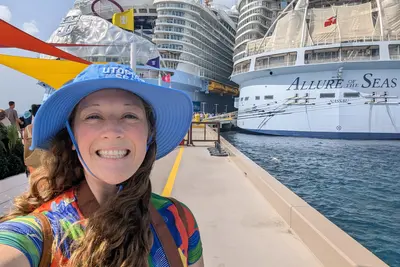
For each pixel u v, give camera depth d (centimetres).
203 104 6956
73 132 92
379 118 3681
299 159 2559
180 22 6150
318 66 3872
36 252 74
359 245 271
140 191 91
